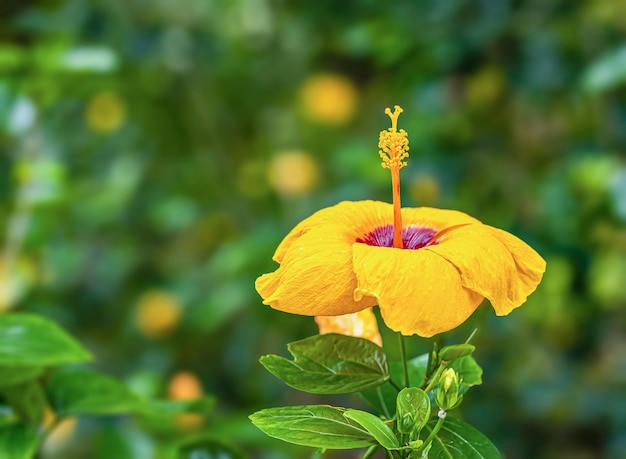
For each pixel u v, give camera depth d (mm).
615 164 1534
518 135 1741
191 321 1844
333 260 720
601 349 1882
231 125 2180
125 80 1908
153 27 1889
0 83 1362
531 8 1642
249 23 2158
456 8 1663
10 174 1553
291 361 746
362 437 716
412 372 792
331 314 717
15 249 1564
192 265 2037
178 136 2094
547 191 1567
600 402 1710
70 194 1760
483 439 729
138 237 2066
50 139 1925
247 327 1848
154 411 901
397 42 1715
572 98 1681
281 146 2221
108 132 2055
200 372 1884
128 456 1019
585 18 1632
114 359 1882
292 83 2201
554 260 1616
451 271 709
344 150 1785
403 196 1681
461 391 750
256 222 2023
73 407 881
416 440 708
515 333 1757
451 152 1735
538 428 1764
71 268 1901
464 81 1717
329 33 2029
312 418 723
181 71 2002
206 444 881
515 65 1631
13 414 876
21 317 868
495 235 749
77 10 1859
